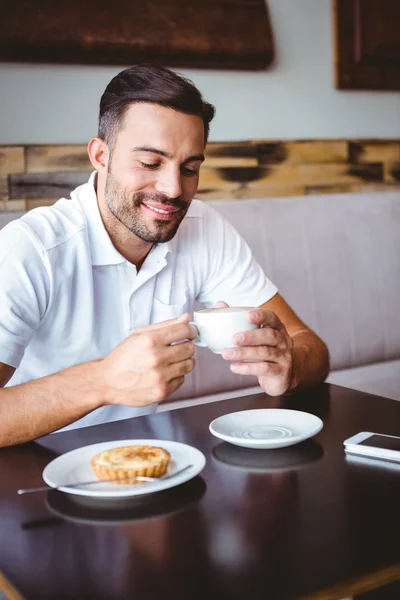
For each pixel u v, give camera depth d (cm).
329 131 276
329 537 74
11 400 106
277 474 91
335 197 255
